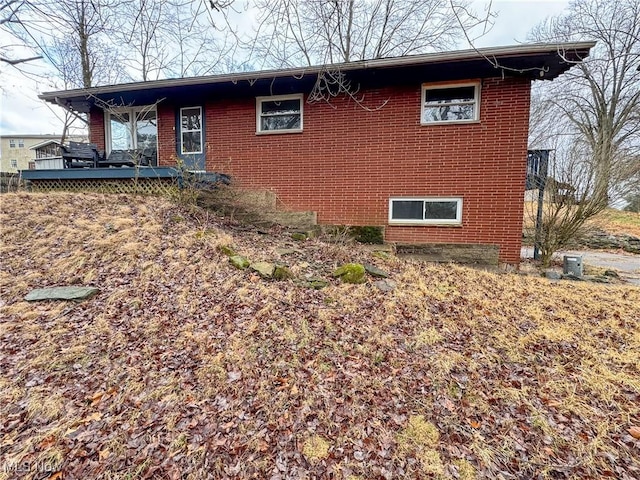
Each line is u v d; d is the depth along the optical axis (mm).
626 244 12164
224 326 3557
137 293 4078
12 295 3922
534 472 2041
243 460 2102
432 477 2018
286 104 7891
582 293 5277
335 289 4594
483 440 2283
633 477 2002
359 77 6988
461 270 6098
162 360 3008
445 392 2768
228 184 7949
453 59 6055
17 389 2580
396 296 4551
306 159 7770
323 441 2271
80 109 9680
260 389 2719
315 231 7367
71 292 3951
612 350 3416
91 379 2744
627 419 2473
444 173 6973
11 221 5664
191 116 8633
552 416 2500
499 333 3732
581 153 7719
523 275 6434
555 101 17031
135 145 9266
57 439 2182
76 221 5809
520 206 6629
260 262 5047
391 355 3250
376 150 7324
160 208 6684
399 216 7328
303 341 3377
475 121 6723
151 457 2090
